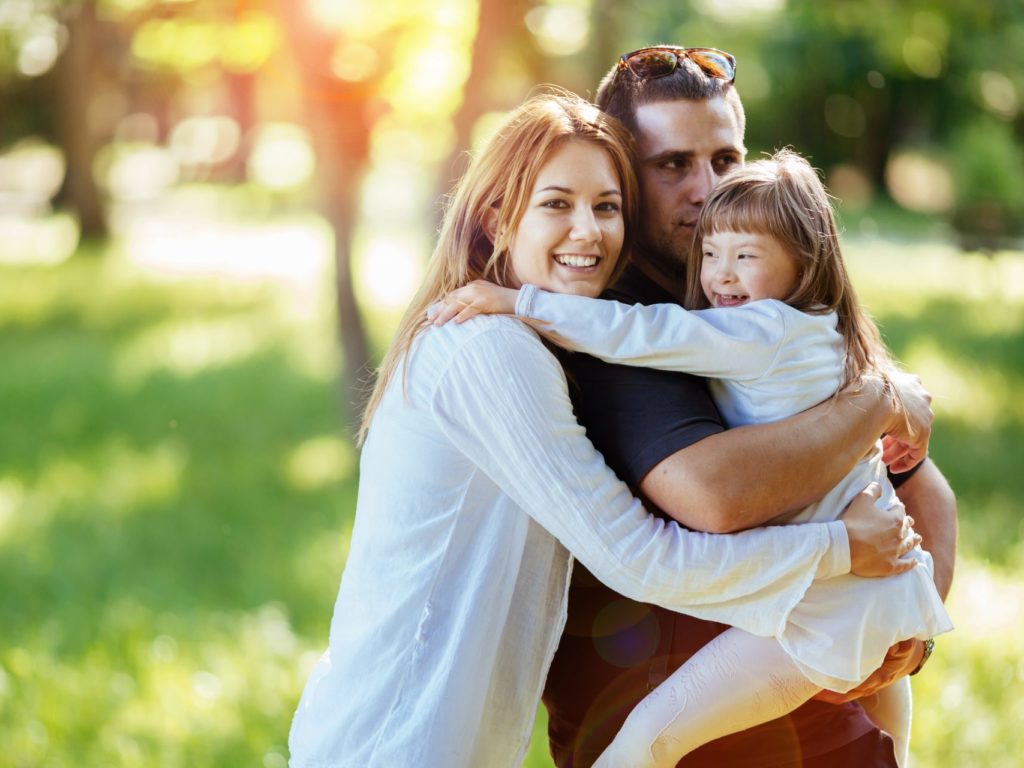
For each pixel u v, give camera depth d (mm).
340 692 2000
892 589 1993
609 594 2152
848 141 30844
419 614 1947
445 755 1903
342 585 2096
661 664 2111
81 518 6957
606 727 2154
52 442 8688
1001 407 9133
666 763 2049
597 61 9086
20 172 35625
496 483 1960
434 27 7574
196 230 23641
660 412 1965
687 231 2354
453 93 8195
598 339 1974
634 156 2215
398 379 2037
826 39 25016
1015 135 23250
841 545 1934
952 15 11289
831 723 2119
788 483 1915
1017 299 14539
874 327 2258
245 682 4750
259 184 35406
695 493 1888
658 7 15062
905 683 2420
